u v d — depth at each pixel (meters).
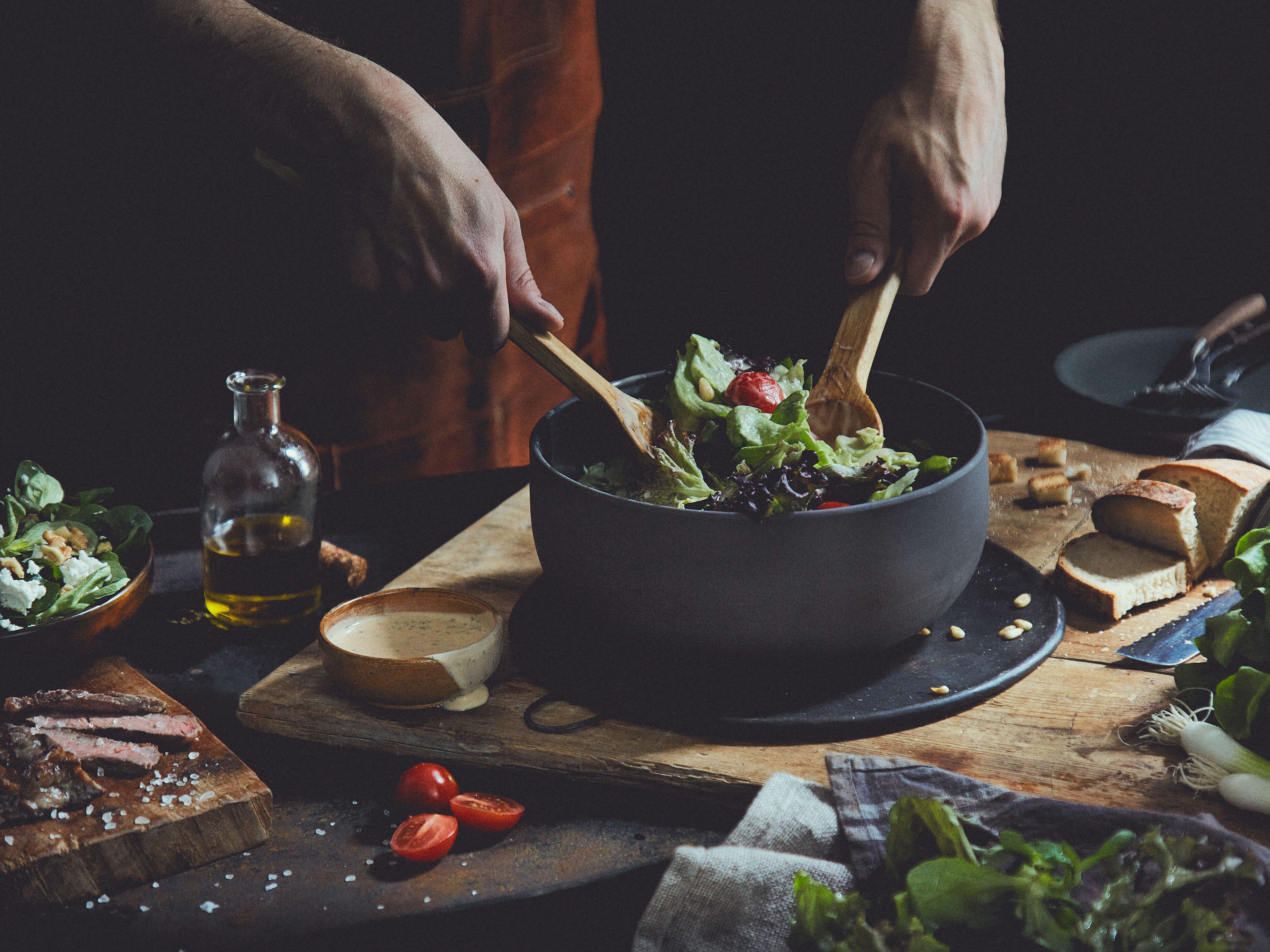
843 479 1.40
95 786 1.22
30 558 1.53
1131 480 2.04
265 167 1.54
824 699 1.41
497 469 2.21
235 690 1.52
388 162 1.40
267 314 2.30
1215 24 3.00
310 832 1.26
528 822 1.28
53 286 2.28
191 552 1.89
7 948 1.09
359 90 1.43
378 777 1.36
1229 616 1.33
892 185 1.74
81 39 1.95
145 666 1.57
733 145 3.41
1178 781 1.28
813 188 3.40
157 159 2.16
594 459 1.64
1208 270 3.25
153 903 1.15
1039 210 3.32
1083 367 2.30
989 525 1.91
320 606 1.72
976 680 1.44
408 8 2.21
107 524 1.65
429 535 1.96
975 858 0.99
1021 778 1.29
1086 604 1.63
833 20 3.18
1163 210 3.23
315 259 2.24
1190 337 2.36
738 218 3.49
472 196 1.40
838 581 1.29
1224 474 1.70
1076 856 1.03
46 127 2.12
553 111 2.52
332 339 2.33
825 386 1.59
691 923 1.08
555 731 1.38
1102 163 3.23
